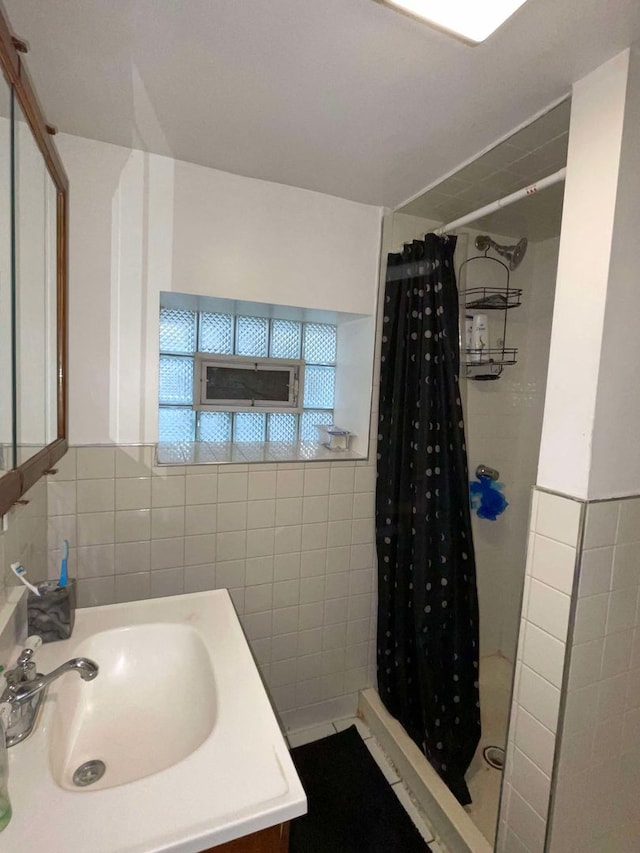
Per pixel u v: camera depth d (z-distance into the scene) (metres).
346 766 1.69
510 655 2.02
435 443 1.67
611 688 1.13
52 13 0.86
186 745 0.88
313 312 1.79
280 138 1.30
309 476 1.75
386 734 1.74
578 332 1.03
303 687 1.84
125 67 1.01
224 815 0.65
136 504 1.51
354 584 1.88
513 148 1.29
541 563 1.11
